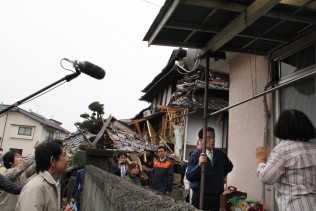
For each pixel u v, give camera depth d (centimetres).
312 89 430
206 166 438
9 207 409
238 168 602
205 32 406
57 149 277
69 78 384
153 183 721
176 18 376
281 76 500
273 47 472
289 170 250
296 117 258
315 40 408
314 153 250
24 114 3697
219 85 1264
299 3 335
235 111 638
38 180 259
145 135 1928
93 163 712
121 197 184
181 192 1007
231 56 642
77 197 742
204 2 333
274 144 496
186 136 1376
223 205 529
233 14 363
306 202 237
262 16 361
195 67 524
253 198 531
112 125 1437
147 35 434
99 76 395
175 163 1285
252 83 531
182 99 1271
